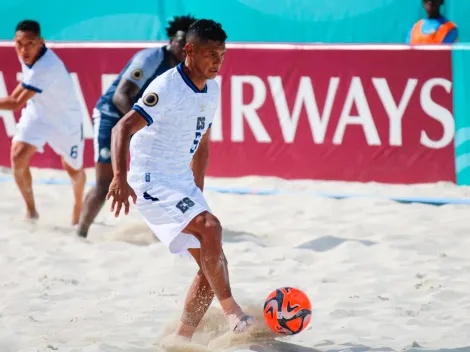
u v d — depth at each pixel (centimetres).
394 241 2427
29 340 1560
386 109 3225
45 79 2514
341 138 3275
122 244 2381
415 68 3183
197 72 1476
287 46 3269
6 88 3519
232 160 3375
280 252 2309
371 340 1562
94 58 3438
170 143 1505
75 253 2302
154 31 4034
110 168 2447
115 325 1666
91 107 3478
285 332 1458
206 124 1545
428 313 1761
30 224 2645
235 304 1444
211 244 1435
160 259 2236
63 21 4109
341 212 2842
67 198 3091
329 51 3234
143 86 2372
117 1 4031
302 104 3288
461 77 3155
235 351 1457
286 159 3331
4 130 3553
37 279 2030
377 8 3806
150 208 1497
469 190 3116
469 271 2111
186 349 1468
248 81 3319
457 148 3195
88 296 1892
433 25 3575
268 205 2959
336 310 1762
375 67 3209
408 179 3244
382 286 1975
